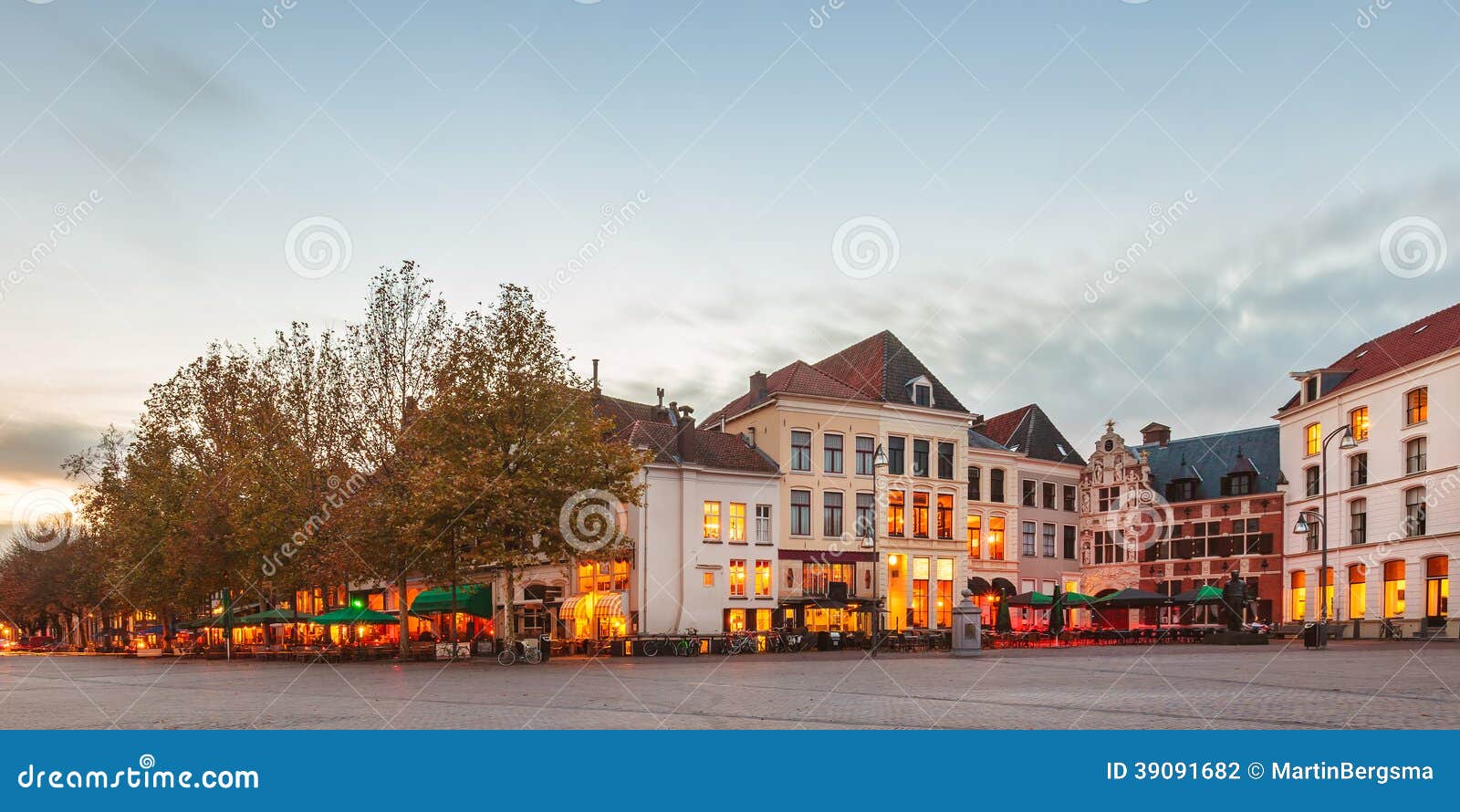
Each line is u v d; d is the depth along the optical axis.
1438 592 52.94
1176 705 16.12
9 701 20.89
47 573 81.75
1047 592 66.38
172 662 47.78
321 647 46.34
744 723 14.48
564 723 14.79
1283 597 65.38
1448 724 13.41
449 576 38.69
